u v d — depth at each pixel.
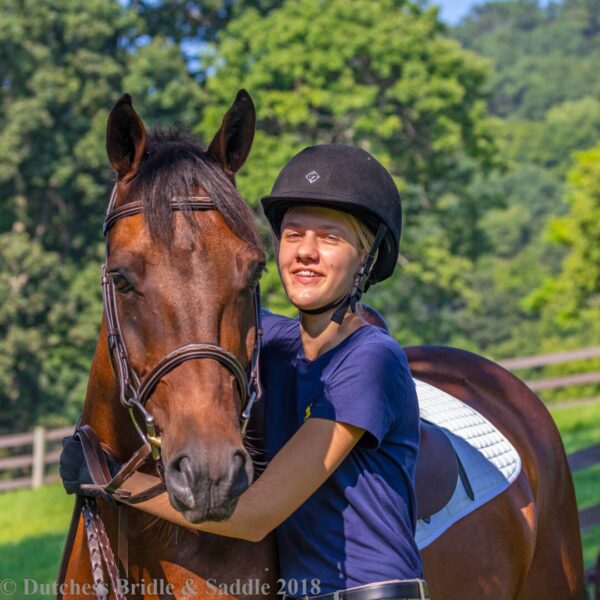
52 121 43.31
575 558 6.74
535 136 145.75
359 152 4.43
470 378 6.83
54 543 18.56
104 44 47.81
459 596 5.34
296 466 4.07
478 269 101.25
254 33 44.66
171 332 3.81
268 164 40.62
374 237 4.40
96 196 44.03
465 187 48.69
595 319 53.56
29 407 41.97
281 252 4.39
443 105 43.75
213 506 3.53
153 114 44.81
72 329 41.56
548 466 6.65
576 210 49.69
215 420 3.67
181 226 3.88
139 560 4.41
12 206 44.75
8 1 44.22
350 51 42.41
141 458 3.99
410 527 4.38
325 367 4.31
